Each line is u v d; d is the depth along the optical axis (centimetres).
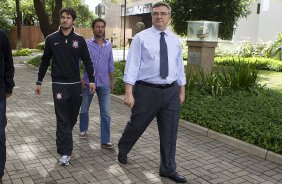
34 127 611
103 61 496
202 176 431
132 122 416
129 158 479
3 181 401
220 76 878
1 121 372
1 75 369
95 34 496
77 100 447
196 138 580
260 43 1872
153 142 549
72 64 434
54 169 436
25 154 484
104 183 402
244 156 504
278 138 502
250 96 812
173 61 396
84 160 466
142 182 407
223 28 1320
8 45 371
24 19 3847
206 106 693
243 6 1329
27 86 1042
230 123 578
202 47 927
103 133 508
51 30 1628
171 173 411
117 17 4162
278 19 1984
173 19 1354
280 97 827
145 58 389
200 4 1280
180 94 421
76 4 2941
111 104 812
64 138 444
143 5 3234
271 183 418
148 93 396
